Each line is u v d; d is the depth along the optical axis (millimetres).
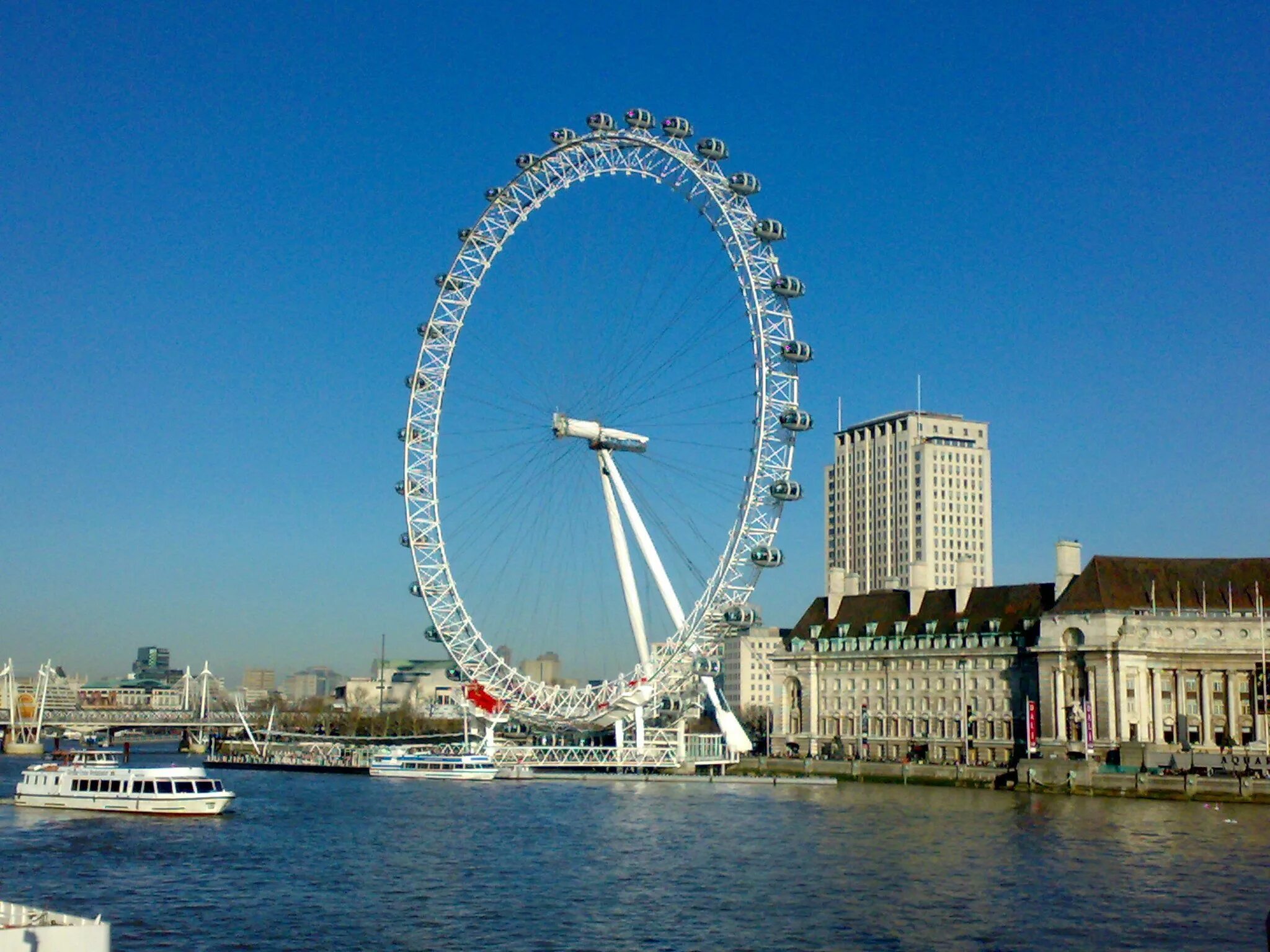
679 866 119875
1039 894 106375
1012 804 179250
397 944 89312
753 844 134125
